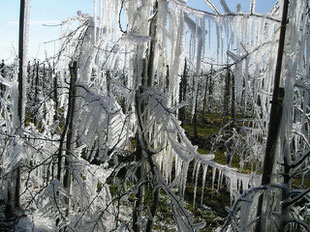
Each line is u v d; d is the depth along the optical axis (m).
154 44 3.33
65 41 4.18
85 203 4.11
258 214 2.96
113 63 3.29
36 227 5.95
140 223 3.36
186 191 10.37
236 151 6.41
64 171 4.52
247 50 3.27
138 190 3.41
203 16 3.07
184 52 3.31
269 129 2.87
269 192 2.87
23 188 6.59
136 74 3.21
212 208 9.16
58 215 3.84
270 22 3.14
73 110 4.01
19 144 4.79
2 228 5.75
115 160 3.72
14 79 5.78
